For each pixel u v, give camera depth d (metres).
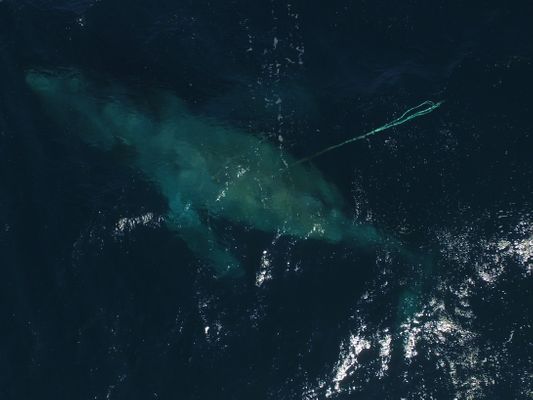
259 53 48.06
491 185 41.34
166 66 47.97
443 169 42.25
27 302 38.94
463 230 40.03
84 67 48.00
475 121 43.75
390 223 40.81
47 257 40.38
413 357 36.34
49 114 45.78
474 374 35.53
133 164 43.91
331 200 41.66
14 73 47.53
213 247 40.81
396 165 42.66
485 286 38.12
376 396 35.41
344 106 45.19
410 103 44.81
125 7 50.50
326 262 39.81
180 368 36.75
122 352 37.25
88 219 41.56
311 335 37.41
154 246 40.91
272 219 41.41
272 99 45.97
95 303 38.88
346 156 43.19
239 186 42.59
